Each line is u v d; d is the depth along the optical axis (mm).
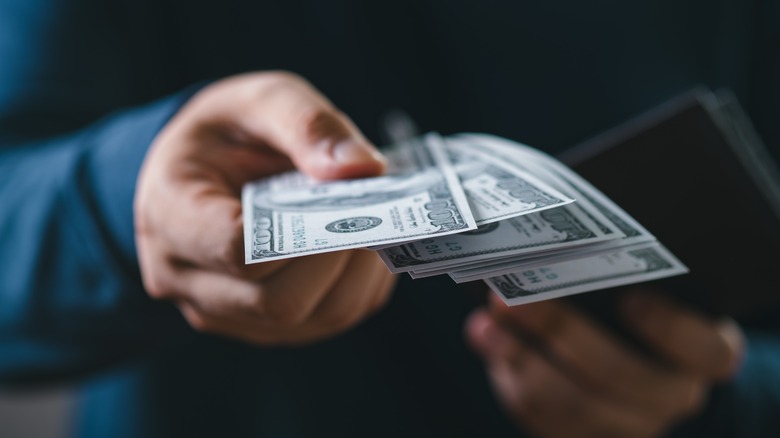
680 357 782
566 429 888
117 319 707
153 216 585
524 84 1201
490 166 635
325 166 595
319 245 468
